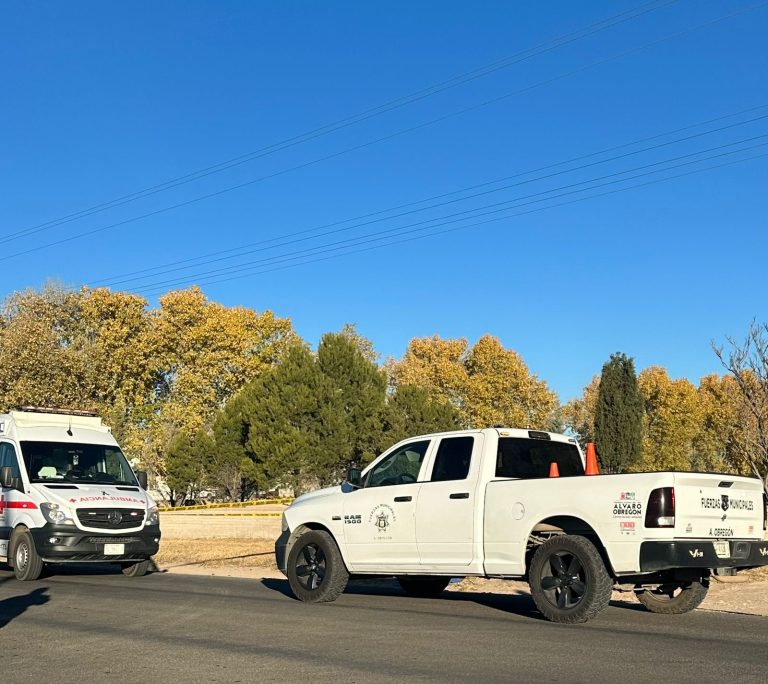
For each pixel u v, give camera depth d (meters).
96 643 8.70
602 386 43.12
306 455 40.41
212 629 9.52
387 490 11.60
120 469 17.25
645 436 64.06
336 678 7.00
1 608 11.48
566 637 8.87
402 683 6.80
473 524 10.70
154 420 55.97
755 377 24.09
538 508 10.12
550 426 76.00
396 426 41.34
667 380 65.00
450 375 66.31
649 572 9.33
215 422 46.19
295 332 63.31
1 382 37.03
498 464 10.89
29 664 7.70
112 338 53.28
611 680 6.87
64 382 38.44
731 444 53.91
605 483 9.65
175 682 6.94
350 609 11.27
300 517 12.34
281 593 13.48
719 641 8.65
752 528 10.10
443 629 9.42
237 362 57.16
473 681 6.86
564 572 9.95
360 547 11.69
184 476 46.75
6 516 15.93
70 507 15.25
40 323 40.12
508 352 67.75
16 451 16.30
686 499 9.34
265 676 7.10
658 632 9.23
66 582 15.34
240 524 28.30
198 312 57.84
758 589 13.06
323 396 41.34
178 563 20.23
